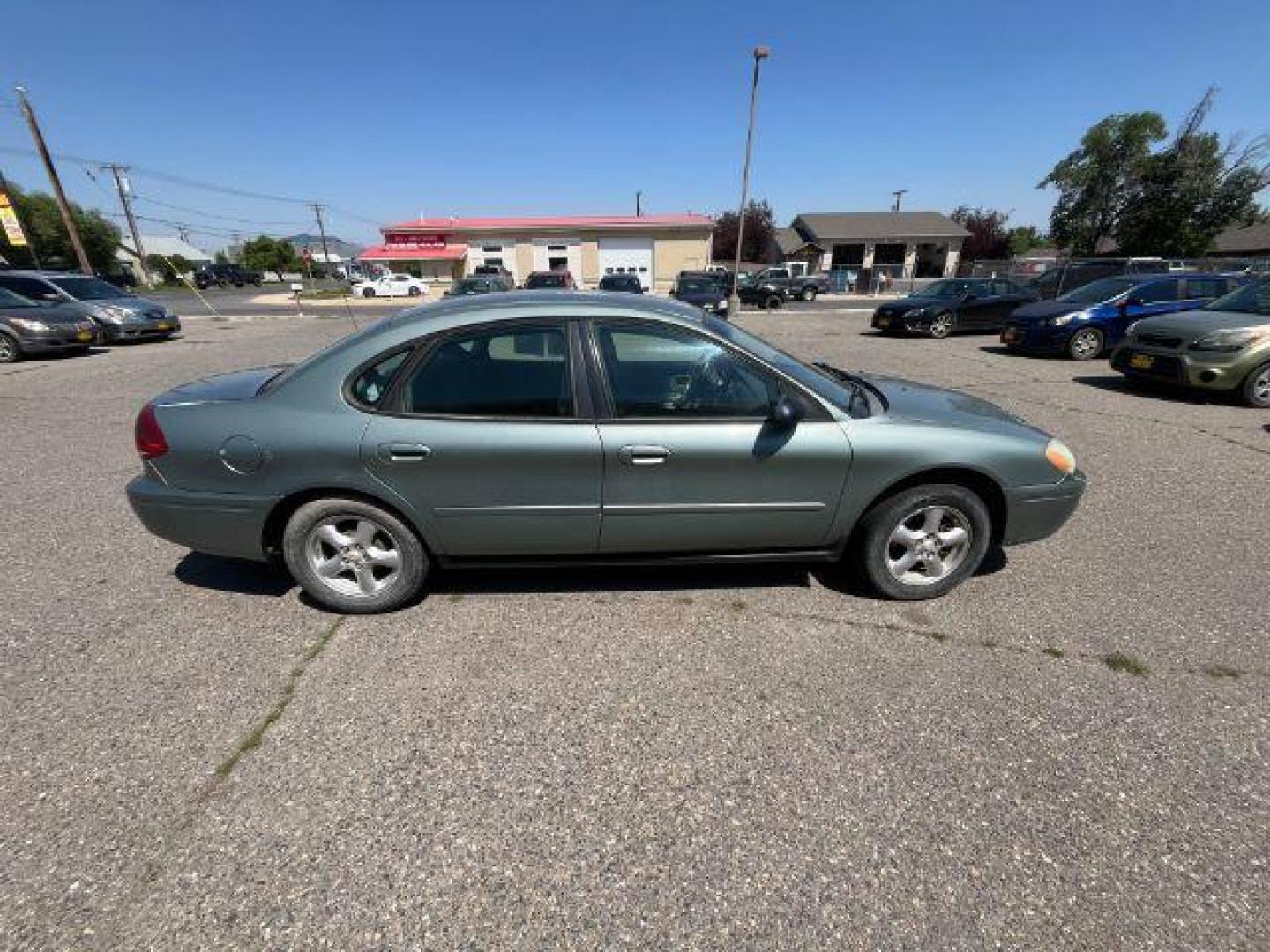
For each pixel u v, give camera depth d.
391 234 36.94
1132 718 2.36
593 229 36.78
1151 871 1.78
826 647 2.78
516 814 1.95
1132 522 4.09
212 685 2.52
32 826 1.89
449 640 2.82
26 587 3.24
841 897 1.70
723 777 2.10
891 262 47.59
